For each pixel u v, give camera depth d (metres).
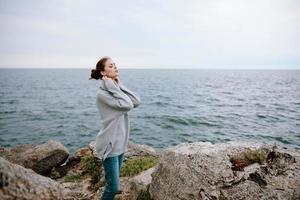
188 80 146.12
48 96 59.41
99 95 3.67
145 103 45.44
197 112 35.38
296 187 3.88
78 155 7.93
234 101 48.00
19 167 3.53
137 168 6.09
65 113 35.19
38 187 3.37
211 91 72.12
